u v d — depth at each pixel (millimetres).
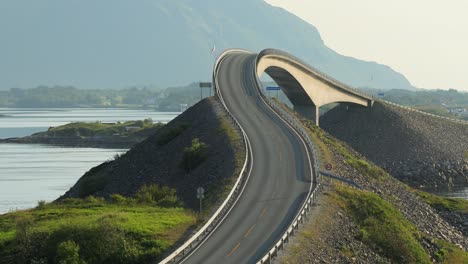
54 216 80125
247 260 61906
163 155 127062
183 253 63875
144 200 93375
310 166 108062
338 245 71812
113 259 62875
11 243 67375
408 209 106188
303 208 78938
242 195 90125
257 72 192625
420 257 78625
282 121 142375
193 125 139000
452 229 108438
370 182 113625
